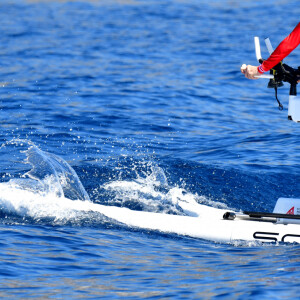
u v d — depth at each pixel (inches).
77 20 4468.5
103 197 1202.6
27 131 1684.3
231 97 2180.1
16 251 853.8
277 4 5418.3
